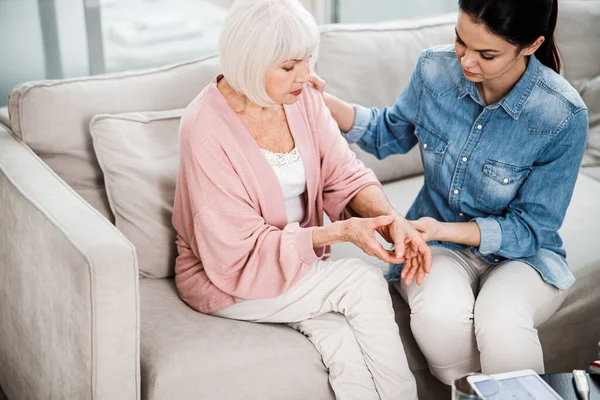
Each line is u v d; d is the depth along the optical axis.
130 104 2.02
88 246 1.52
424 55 1.92
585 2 2.65
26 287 1.79
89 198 2.00
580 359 2.09
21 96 1.94
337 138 1.90
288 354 1.70
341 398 1.70
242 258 1.74
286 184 1.80
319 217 1.90
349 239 1.69
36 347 1.80
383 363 1.70
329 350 1.72
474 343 1.76
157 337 1.69
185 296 1.84
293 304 1.76
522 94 1.76
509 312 1.70
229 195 1.71
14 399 2.05
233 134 1.73
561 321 2.00
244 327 1.76
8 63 2.38
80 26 2.42
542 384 1.44
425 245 1.69
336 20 2.79
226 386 1.64
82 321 1.53
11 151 1.93
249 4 1.61
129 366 1.58
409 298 1.82
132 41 2.50
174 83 2.07
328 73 2.28
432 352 1.77
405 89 1.99
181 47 2.57
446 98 1.87
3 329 2.01
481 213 1.89
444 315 1.73
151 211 1.92
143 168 1.93
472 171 1.84
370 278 1.74
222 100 1.74
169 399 1.60
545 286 1.82
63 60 2.44
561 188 1.79
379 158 2.08
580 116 1.75
